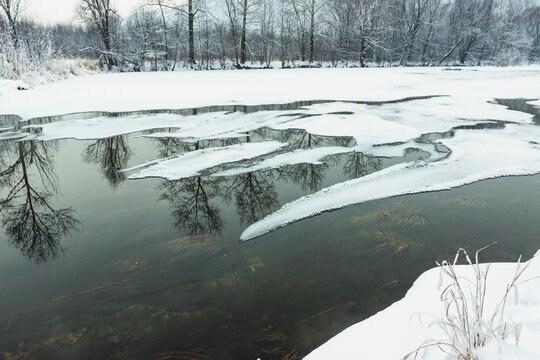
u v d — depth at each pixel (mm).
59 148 8875
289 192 6098
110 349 2682
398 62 45281
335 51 40469
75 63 26172
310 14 38375
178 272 3729
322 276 3551
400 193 5875
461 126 10164
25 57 19625
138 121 11367
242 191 6156
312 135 9562
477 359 1610
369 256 3928
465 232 4449
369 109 12586
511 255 3859
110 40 32938
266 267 3773
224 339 2723
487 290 2375
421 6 42375
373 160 7605
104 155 8273
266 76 22906
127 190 6262
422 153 7922
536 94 16047
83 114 12562
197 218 5133
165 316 3018
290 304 3121
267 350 2590
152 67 34312
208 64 36656
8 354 2656
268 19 38844
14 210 5539
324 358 2062
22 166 7684
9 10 25516
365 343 2107
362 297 3184
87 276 3719
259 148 8508
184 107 13125
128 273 3734
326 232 4594
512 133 9359
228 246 4301
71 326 2947
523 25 52281
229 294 3299
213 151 8352
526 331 1813
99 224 4969
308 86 18000
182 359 2545
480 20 46375
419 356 1825
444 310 2252
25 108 13375
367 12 38781
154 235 4617
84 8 30750
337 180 6590
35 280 3688
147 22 34938
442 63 46562
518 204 5320
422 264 3723
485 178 6434
